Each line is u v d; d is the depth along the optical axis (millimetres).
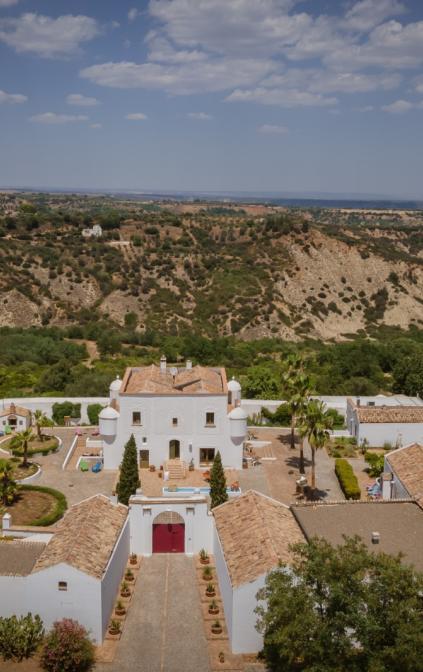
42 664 34625
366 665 29172
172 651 36344
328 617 30469
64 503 55500
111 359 121938
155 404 64062
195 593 42062
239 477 63469
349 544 32312
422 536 40219
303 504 45031
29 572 37406
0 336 131750
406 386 93375
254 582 35688
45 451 68562
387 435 71188
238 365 119938
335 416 81062
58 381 98250
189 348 123625
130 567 44906
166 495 56125
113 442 64750
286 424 80688
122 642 37094
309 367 113000
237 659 35812
